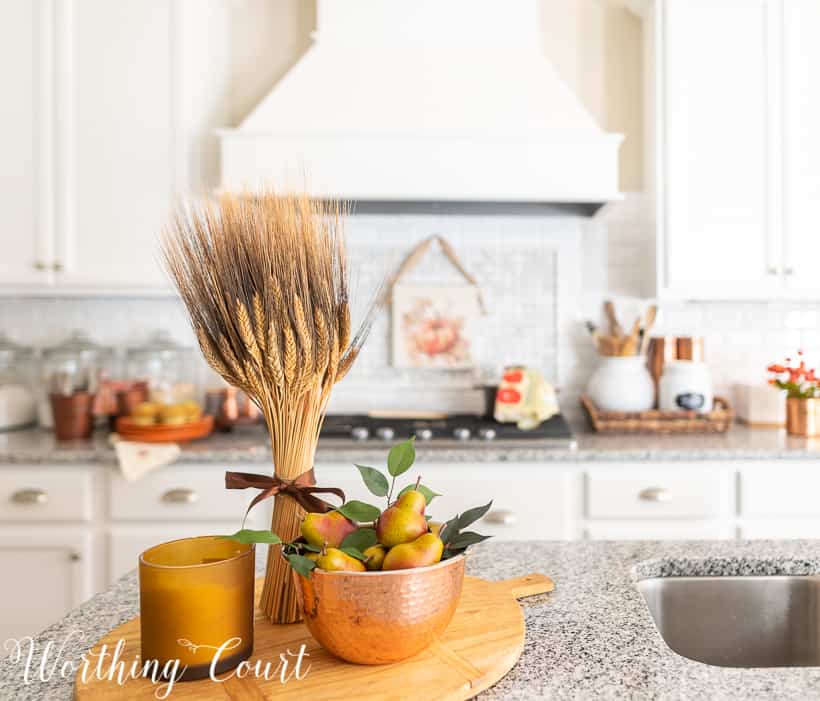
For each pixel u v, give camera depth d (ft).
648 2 8.89
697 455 7.57
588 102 9.63
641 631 2.91
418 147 7.77
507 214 9.02
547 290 9.59
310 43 9.55
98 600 3.33
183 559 2.64
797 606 3.73
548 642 2.81
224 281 2.63
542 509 7.60
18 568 7.55
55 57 8.36
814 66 8.41
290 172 7.73
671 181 8.45
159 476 7.49
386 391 9.57
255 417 8.77
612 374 8.89
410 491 2.63
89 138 8.40
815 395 8.48
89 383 8.64
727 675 2.51
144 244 8.40
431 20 8.21
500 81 8.04
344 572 2.35
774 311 9.59
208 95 8.75
